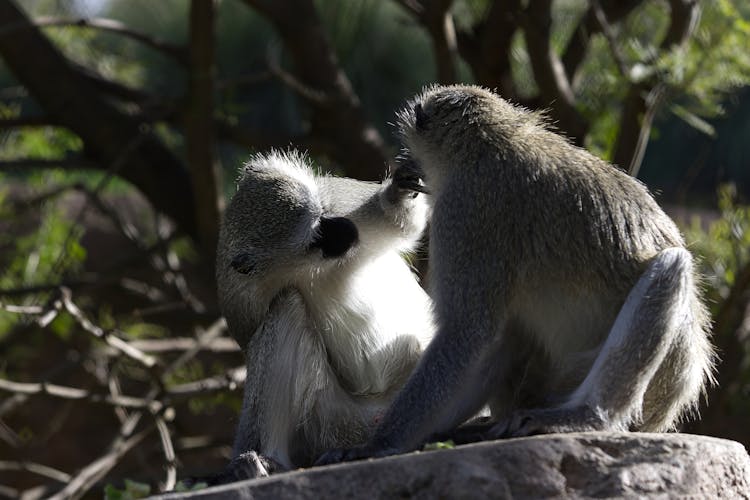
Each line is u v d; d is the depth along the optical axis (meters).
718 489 6.09
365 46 15.82
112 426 19.81
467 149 7.34
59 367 13.23
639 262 6.96
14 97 15.34
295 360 7.91
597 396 6.59
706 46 11.65
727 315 12.09
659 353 6.60
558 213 7.00
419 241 8.68
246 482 5.81
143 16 19.48
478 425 7.00
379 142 13.59
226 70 16.81
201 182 12.58
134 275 17.14
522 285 7.06
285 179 8.23
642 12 13.91
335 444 8.06
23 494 12.97
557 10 14.47
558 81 11.59
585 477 5.84
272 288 8.11
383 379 8.28
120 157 12.98
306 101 13.53
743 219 13.85
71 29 14.83
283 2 13.19
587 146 12.00
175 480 11.75
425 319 8.47
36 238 14.71
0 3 13.05
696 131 19.53
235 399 13.37
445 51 11.93
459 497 5.66
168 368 12.51
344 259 7.97
